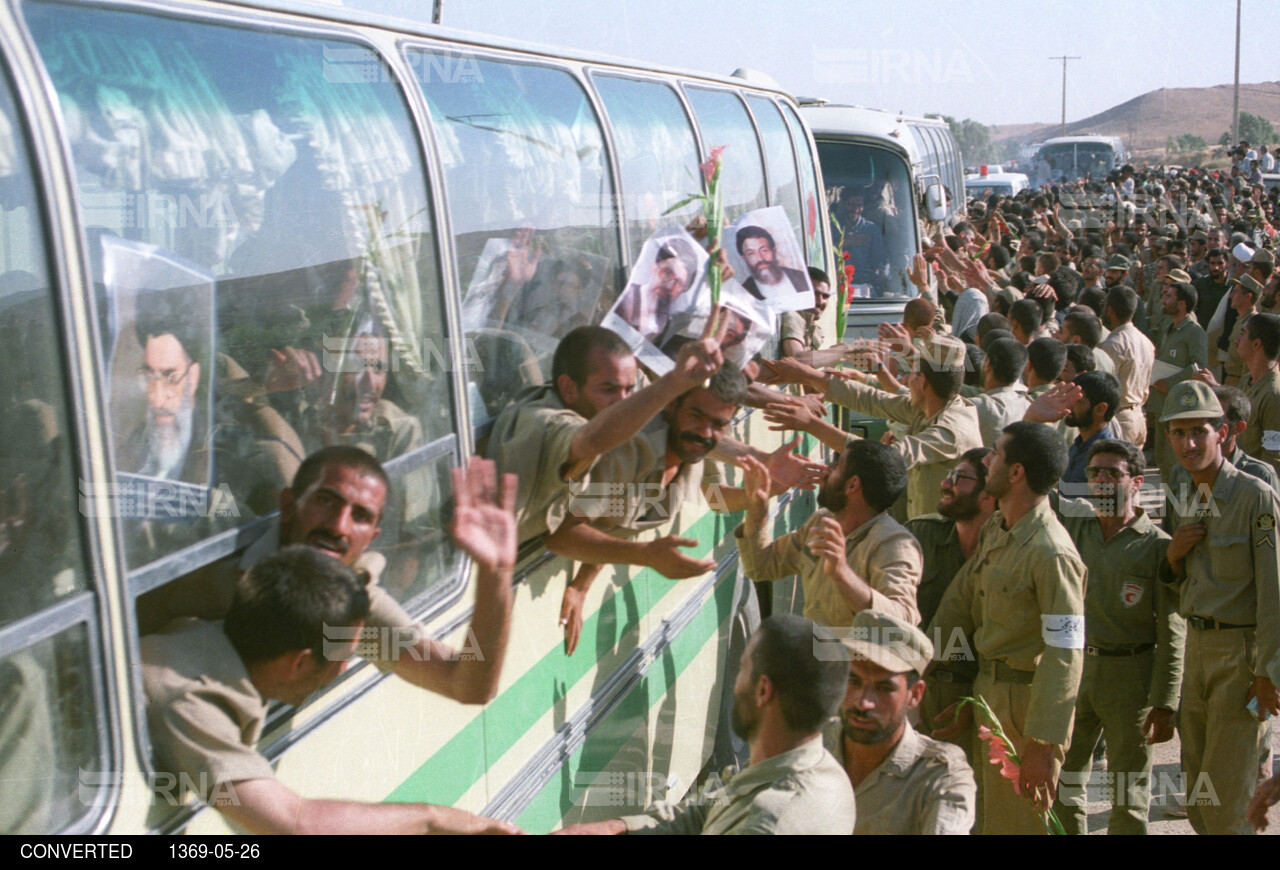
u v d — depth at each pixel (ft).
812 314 21.49
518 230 10.34
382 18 8.84
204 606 6.37
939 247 35.53
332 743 7.06
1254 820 12.37
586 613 11.05
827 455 24.20
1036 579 12.64
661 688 13.21
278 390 7.06
